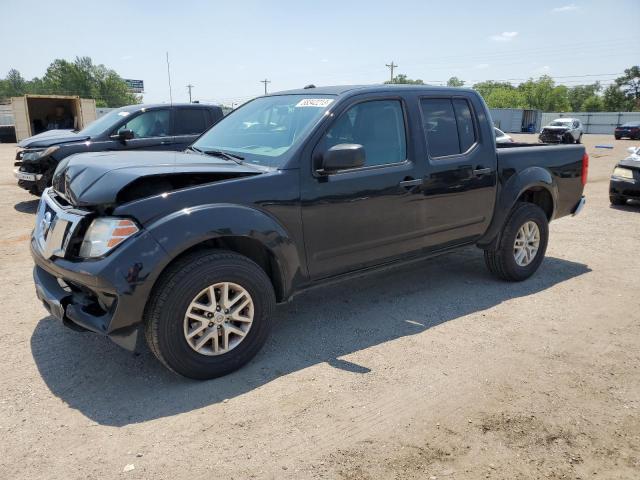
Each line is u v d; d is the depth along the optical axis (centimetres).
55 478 247
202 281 317
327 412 303
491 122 493
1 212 883
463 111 473
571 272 577
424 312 457
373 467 257
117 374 344
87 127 970
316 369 353
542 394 325
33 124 2086
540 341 400
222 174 340
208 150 427
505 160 500
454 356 374
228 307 335
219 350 337
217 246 352
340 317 445
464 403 314
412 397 320
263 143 400
